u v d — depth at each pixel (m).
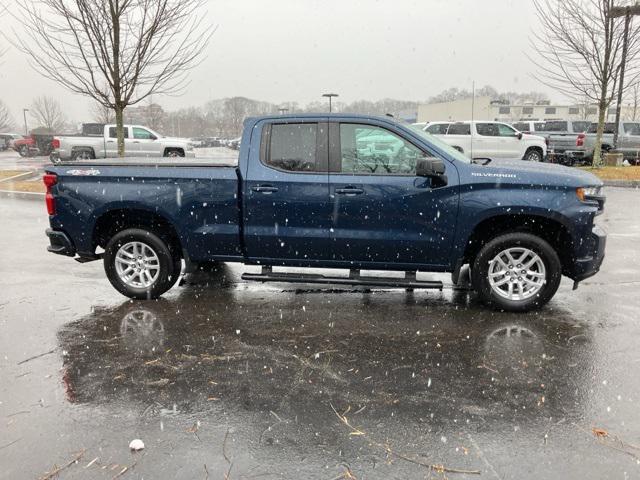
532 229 5.17
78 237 5.52
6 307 5.38
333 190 5.06
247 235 5.27
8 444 2.98
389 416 3.27
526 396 3.52
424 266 5.16
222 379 3.78
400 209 5.00
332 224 5.13
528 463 2.81
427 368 3.95
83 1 10.38
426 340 4.50
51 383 3.72
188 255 5.43
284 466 2.78
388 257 5.17
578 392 3.57
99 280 6.41
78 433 3.09
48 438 3.04
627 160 22.91
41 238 8.73
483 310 5.27
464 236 4.97
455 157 5.03
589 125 23.14
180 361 4.09
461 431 3.11
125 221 5.64
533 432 3.09
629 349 4.29
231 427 3.15
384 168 5.06
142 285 5.59
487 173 4.91
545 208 4.81
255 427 3.15
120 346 4.38
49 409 3.36
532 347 4.33
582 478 2.69
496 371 3.89
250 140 5.23
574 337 4.54
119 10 10.89
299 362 4.07
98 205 5.40
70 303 5.52
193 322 4.95
